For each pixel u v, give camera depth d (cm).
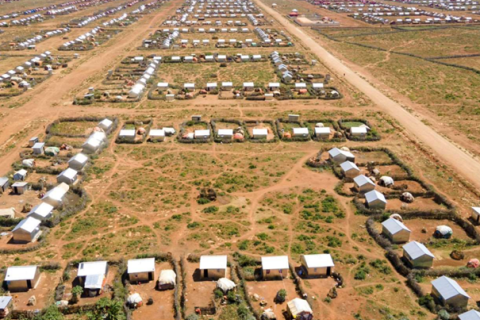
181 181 7862
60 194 7156
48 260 5747
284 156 8850
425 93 12756
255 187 7662
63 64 15950
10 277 5175
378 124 10462
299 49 18562
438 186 7675
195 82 13850
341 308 4903
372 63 16250
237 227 6481
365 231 6388
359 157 8812
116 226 6506
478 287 5269
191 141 9456
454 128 10206
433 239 6184
